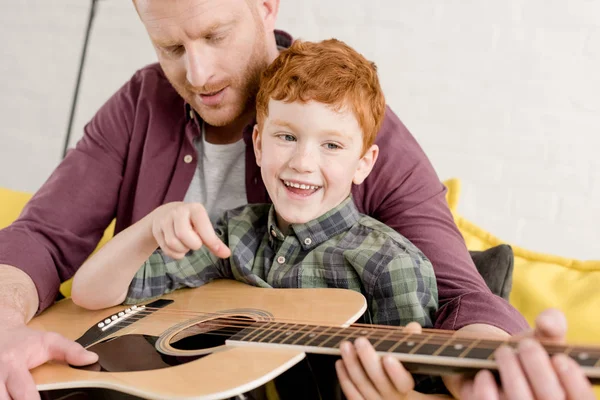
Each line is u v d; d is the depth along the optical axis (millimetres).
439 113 2479
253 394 909
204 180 1523
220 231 1397
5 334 1116
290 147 1255
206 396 888
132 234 1241
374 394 894
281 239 1345
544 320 805
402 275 1208
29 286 1320
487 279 1490
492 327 1091
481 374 781
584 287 1649
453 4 2430
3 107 3025
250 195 1500
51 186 1521
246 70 1391
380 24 2502
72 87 2906
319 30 2561
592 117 2338
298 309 1146
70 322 1269
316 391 983
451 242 1344
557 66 2355
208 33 1314
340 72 1243
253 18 1380
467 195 2479
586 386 720
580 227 2379
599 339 1521
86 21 2857
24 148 3014
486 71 2422
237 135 1503
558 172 2385
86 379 1020
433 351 829
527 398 734
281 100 1243
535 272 1721
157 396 917
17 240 1392
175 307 1249
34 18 2939
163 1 1282
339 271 1272
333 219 1301
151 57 2789
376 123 1320
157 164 1533
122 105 1599
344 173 1260
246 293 1275
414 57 2482
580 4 2316
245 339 1017
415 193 1397
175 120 1543
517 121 2410
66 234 1467
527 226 2430
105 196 1550
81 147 1590
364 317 1243
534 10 2361
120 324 1202
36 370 1079
